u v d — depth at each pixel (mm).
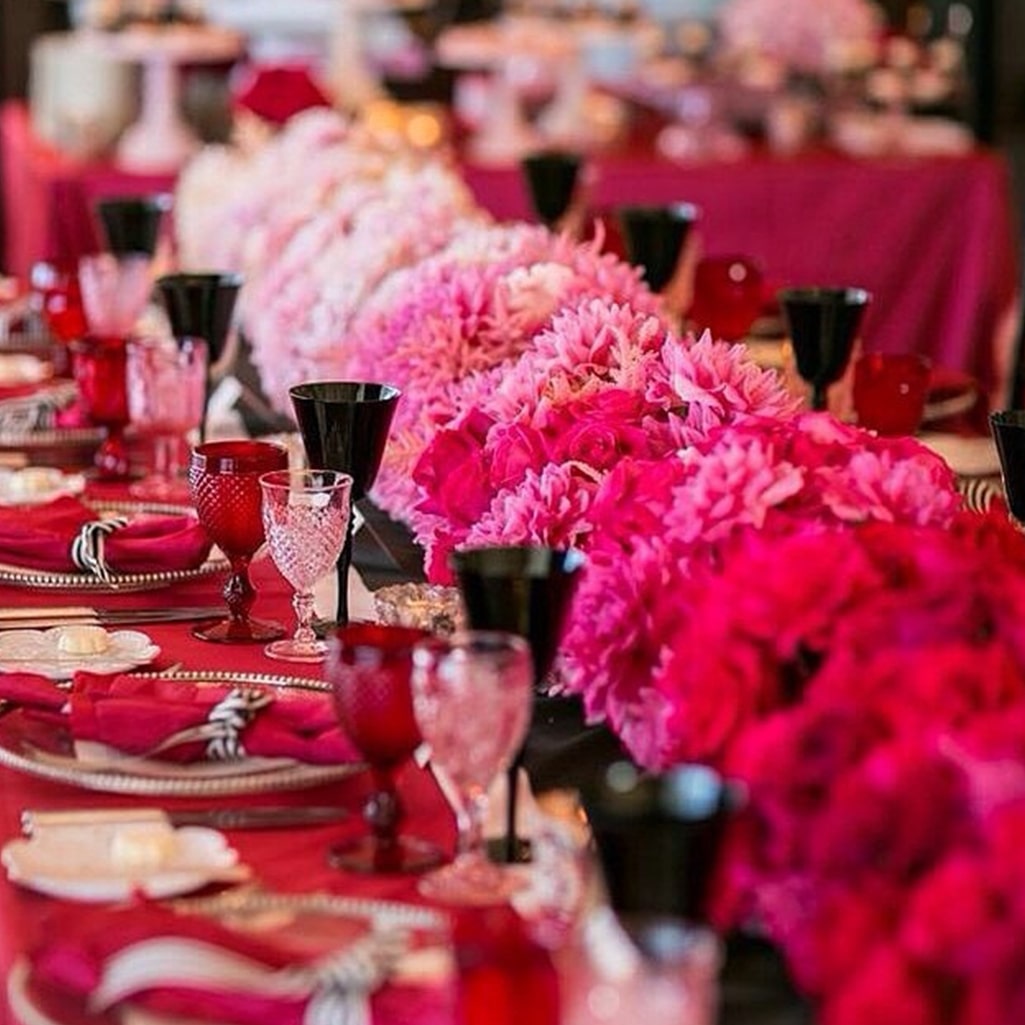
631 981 1585
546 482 2840
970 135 11758
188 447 4395
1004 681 2100
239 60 9547
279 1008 1916
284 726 2637
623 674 2520
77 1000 2027
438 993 1930
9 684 2713
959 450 4473
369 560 3684
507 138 9414
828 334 4230
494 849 2359
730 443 2611
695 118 10000
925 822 1896
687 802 1803
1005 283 9125
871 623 2227
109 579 3441
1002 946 1745
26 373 5320
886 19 11742
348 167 5926
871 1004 1771
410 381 3754
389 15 10531
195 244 6734
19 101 11734
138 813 2463
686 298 5543
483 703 2156
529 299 3750
